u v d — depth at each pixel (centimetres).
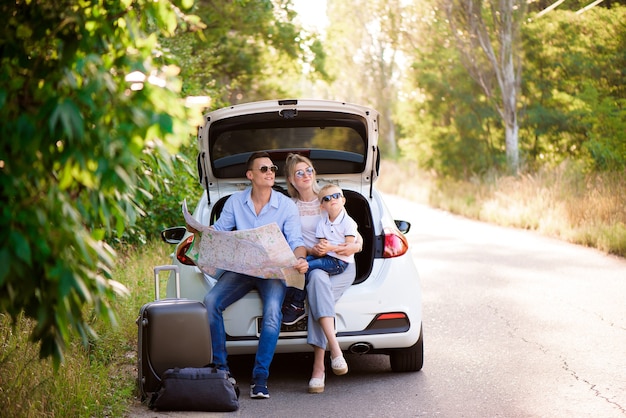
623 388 609
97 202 377
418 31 3055
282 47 2683
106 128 345
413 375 670
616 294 984
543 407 570
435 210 2469
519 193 2064
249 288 627
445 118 3066
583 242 1485
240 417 564
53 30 364
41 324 367
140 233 1192
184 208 619
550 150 2639
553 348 736
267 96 2983
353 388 639
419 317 650
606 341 755
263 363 612
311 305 621
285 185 725
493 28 2720
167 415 562
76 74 357
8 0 377
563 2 2631
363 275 680
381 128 5472
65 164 355
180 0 393
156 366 586
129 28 374
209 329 594
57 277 351
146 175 455
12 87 357
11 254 347
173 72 363
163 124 338
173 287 686
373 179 735
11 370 567
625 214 1571
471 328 828
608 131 2300
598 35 2500
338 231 641
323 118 708
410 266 658
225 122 701
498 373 662
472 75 2773
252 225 654
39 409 525
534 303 941
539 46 2633
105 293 376
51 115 326
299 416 566
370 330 631
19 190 355
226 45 2458
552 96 2648
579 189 1916
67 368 590
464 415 560
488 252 1398
